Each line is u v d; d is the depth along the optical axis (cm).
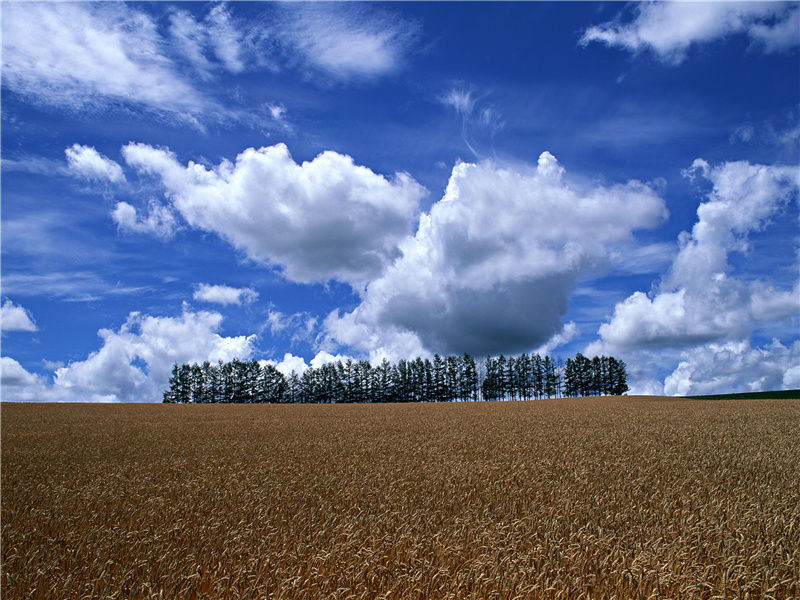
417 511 1102
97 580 754
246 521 1084
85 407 6631
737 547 846
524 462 1798
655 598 673
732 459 1841
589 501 1205
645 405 5744
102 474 1739
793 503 1190
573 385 12888
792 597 691
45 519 1125
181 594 714
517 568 755
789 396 7900
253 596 710
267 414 5144
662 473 1572
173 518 1106
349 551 838
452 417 4259
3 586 754
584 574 741
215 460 2000
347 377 13288
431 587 720
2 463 2058
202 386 12625
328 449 2297
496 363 12925
